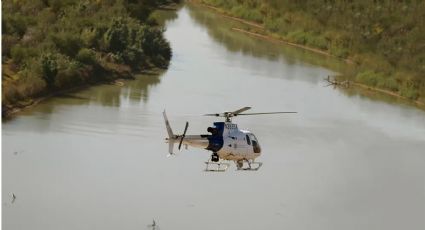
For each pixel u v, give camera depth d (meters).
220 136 60.38
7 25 110.94
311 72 128.75
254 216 71.25
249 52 136.12
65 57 105.56
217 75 118.12
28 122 88.19
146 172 78.00
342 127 102.50
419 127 107.50
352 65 136.88
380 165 89.38
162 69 118.06
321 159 89.19
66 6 126.50
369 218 73.88
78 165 77.31
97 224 66.12
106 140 85.19
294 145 92.81
